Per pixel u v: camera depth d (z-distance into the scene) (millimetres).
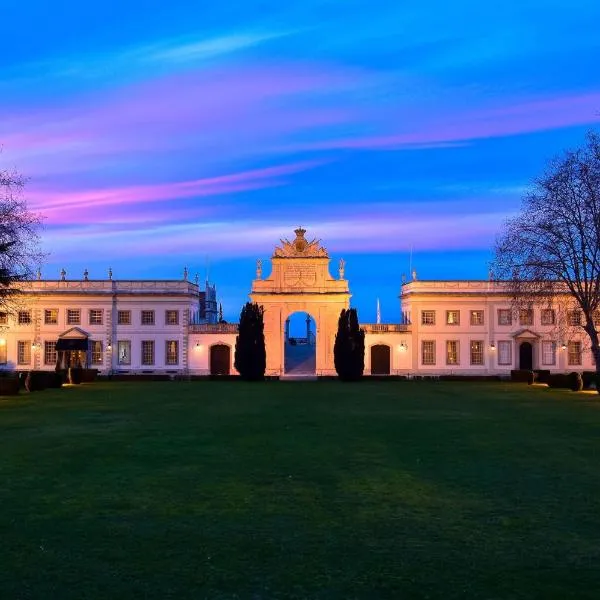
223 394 51656
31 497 16578
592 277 52812
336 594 10648
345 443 25375
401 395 51156
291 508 15602
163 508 15586
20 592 10711
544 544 13102
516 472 19906
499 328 83125
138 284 83438
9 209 48094
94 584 11031
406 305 86312
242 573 11500
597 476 19375
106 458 21906
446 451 23641
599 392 52812
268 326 81125
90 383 67812
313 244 82000
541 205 54000
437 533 13773
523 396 50469
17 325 82375
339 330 72625
